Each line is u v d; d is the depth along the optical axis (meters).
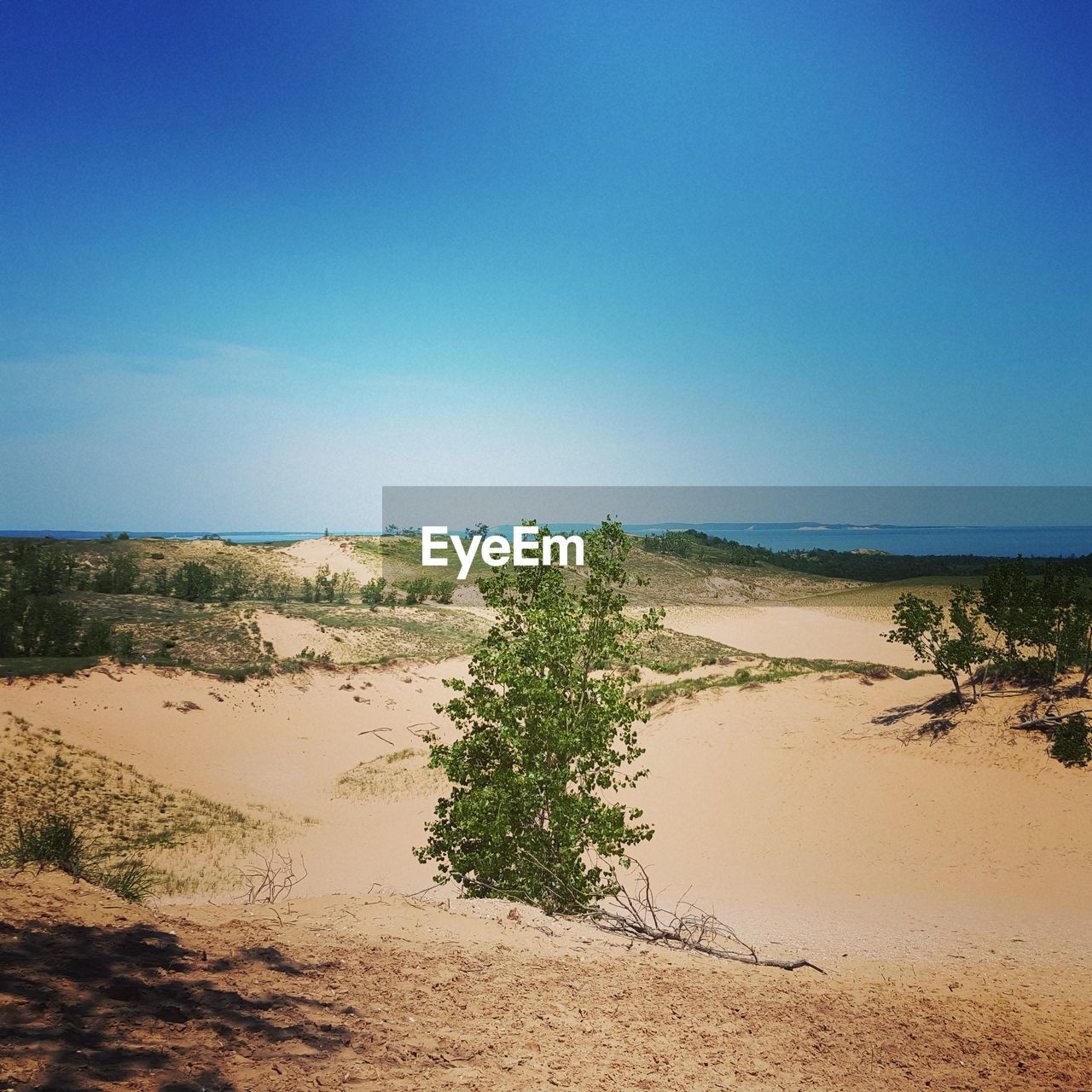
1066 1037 9.00
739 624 96.56
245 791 40.16
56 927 5.65
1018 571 31.38
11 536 123.50
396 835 31.42
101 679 50.19
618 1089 4.97
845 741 31.72
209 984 5.22
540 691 14.59
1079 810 23.69
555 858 13.94
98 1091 3.36
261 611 78.50
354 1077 4.21
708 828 27.55
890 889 20.80
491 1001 6.29
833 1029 7.46
